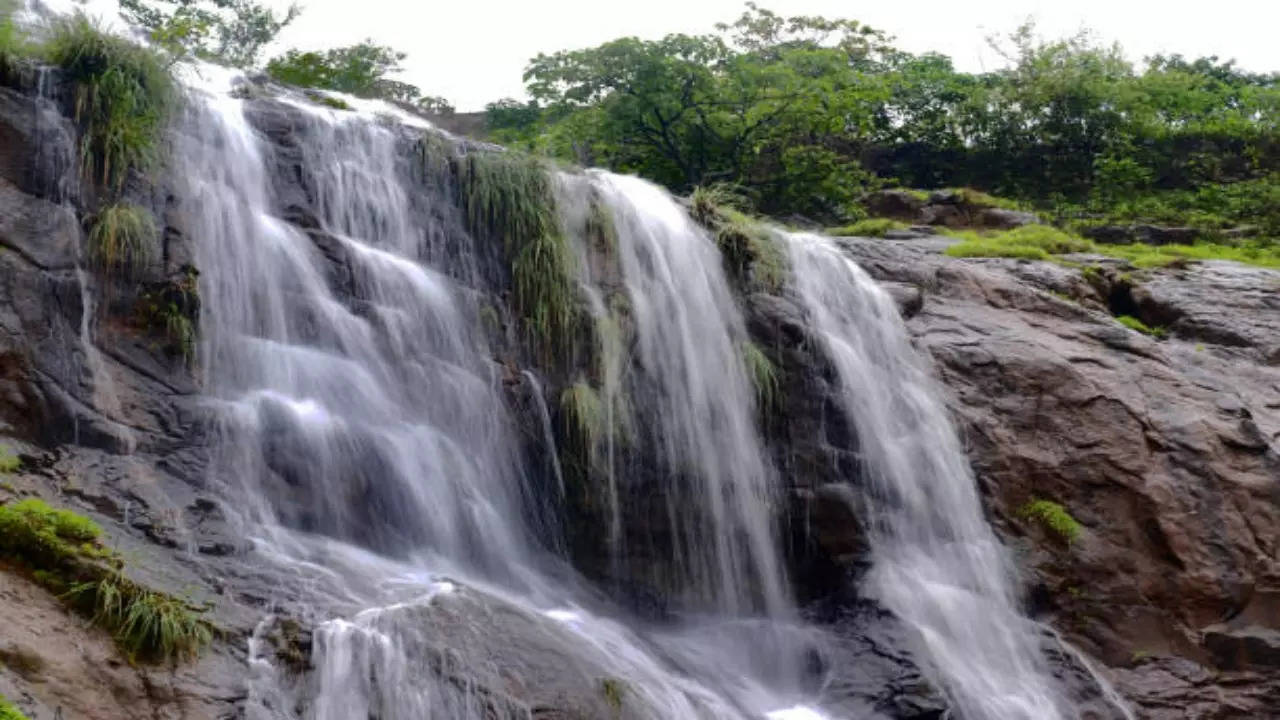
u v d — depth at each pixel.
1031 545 13.41
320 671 7.88
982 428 14.02
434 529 10.61
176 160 11.13
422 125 13.73
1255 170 27.78
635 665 9.77
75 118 10.66
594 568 11.70
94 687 7.12
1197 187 27.17
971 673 11.73
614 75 22.48
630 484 12.05
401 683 8.01
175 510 8.85
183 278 10.24
